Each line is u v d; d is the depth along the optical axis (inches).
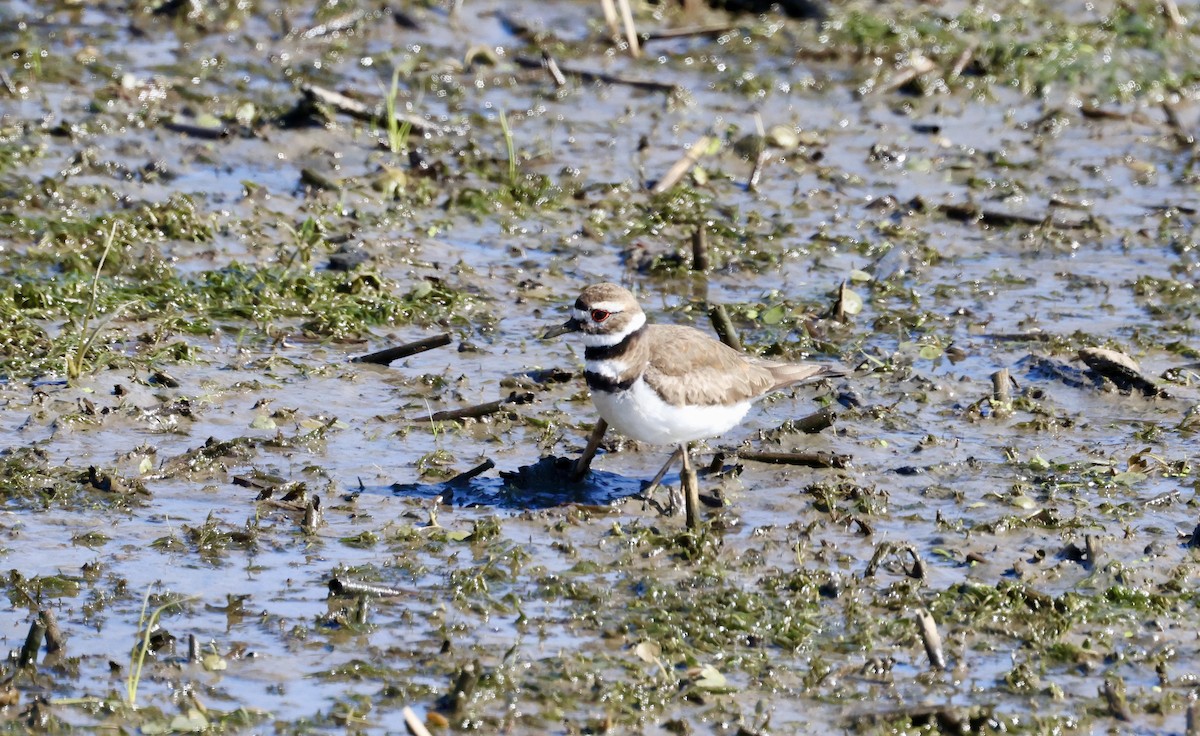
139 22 1011.3
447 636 418.6
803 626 427.2
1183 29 1075.9
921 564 455.8
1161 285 721.6
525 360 621.3
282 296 662.5
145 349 599.5
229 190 775.7
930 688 402.3
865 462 537.6
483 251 738.8
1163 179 866.8
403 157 839.1
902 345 646.5
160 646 408.5
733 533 482.9
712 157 862.5
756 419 574.6
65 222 711.1
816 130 915.4
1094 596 448.1
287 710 384.2
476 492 504.4
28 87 887.7
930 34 1044.5
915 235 780.6
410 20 1032.8
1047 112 948.0
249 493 498.6
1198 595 450.3
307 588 441.7
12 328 602.2
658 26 1065.5
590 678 397.7
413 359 617.6
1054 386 609.9
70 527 470.3
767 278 724.7
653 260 725.9
